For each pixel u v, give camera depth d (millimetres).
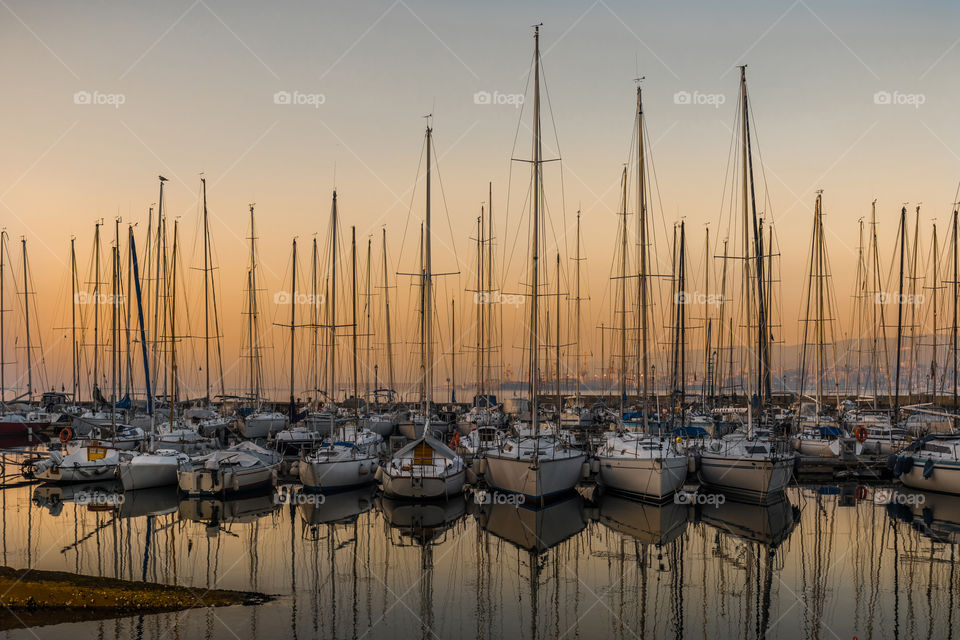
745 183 38594
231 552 25719
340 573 23484
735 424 50125
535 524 30344
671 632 19125
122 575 22828
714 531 29172
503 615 20141
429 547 26766
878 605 21031
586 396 89125
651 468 33531
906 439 43812
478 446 40406
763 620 19984
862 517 31500
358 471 36719
